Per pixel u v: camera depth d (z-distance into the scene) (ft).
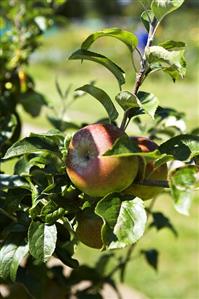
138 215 2.95
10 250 3.36
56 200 3.22
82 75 33.27
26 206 3.50
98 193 3.03
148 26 3.23
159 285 7.90
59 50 41.83
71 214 3.27
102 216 2.93
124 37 3.15
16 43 5.38
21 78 5.22
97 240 3.22
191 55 30.73
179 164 3.86
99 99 3.24
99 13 63.41
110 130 3.06
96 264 4.91
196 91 26.05
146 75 3.16
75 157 3.06
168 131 4.29
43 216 3.20
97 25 56.85
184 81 28.78
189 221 10.25
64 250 3.50
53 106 4.83
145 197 3.19
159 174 3.19
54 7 5.90
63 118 4.68
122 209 2.97
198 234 9.68
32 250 3.19
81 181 3.03
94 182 3.01
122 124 3.17
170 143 3.14
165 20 34.12
